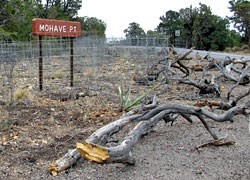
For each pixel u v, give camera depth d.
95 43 12.24
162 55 11.32
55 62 11.80
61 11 36.88
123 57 12.70
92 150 3.44
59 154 4.23
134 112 4.66
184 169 3.91
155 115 4.47
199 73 12.54
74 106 6.76
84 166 3.87
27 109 6.38
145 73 10.31
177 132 5.20
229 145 4.68
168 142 4.76
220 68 10.45
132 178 3.65
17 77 9.38
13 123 5.43
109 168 3.86
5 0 22.33
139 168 3.89
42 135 4.93
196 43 35.97
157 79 10.02
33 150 4.35
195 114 4.71
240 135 5.13
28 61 10.33
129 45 12.88
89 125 5.46
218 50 36.62
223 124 5.64
